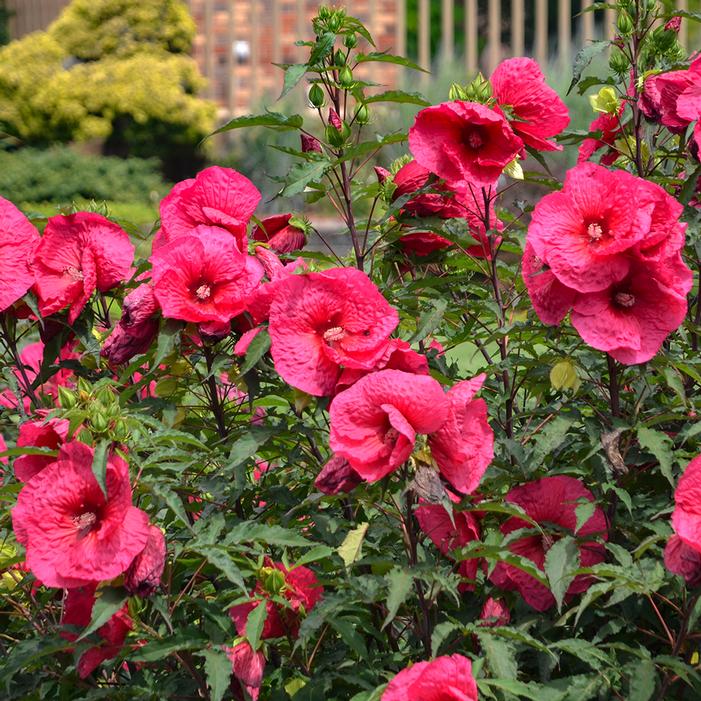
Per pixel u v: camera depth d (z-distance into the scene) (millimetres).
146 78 17625
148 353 2221
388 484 1916
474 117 2111
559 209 1879
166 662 2100
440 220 2357
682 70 2256
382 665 1979
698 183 2314
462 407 1739
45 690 2078
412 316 2352
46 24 21578
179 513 1801
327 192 2328
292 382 1899
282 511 2357
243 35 17594
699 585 1779
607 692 1881
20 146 17641
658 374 2252
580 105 10953
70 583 1764
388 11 16562
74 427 1810
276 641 1961
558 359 2051
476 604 2115
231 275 2072
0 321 2430
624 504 2146
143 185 15359
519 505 2064
